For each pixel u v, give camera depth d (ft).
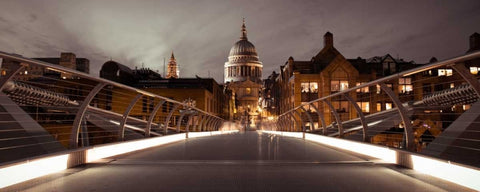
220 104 272.72
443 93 41.14
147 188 18.28
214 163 27.53
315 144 51.90
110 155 31.94
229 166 25.96
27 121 40.14
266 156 33.22
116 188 18.22
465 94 37.40
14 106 39.58
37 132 40.01
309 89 165.17
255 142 57.62
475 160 31.94
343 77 164.25
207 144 51.72
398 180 20.30
